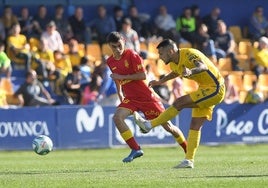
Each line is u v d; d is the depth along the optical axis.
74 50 65.88
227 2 78.44
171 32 70.69
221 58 71.00
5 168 37.50
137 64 35.62
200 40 70.88
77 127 56.16
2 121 54.75
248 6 79.12
